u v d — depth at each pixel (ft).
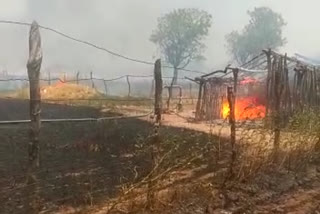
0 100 91.66
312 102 64.03
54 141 41.14
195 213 21.81
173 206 22.13
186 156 28.09
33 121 18.01
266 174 29.45
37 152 18.26
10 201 21.72
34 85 17.80
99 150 37.19
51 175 27.68
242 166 27.61
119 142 40.83
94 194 23.71
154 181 22.13
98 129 48.98
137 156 33.94
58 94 119.44
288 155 32.22
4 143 39.63
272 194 26.27
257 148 29.86
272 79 57.98
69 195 23.32
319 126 35.63
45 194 23.29
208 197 23.88
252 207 23.91
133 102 106.32
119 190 24.27
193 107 112.78
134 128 51.06
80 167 30.35
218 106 79.00
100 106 89.04
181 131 51.67
